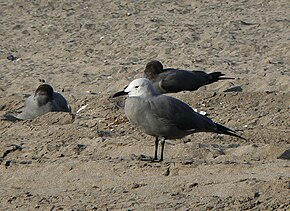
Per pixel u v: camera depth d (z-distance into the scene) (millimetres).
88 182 10797
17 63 24281
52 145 13031
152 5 32000
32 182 11102
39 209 9875
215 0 32969
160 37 26219
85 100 18312
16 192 10672
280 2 32156
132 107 11445
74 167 11438
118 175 10984
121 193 10164
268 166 10812
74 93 20047
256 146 12375
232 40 25438
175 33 26812
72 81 21359
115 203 9812
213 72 20656
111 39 26469
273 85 19578
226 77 20625
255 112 16547
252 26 27812
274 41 25312
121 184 10531
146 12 30703
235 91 19078
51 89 16672
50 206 9891
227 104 17406
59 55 25078
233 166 10820
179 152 12297
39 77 22016
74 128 14391
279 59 22969
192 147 12383
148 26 28031
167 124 11352
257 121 15773
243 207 9211
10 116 16219
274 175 10211
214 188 9914
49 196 10344
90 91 20406
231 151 12344
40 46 26359
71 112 17328
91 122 15164
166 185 10234
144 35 26875
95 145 12938
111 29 28094
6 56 24969
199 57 23641
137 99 11453
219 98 17703
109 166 11281
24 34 28047
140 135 13805
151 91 11562
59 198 10219
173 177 10578
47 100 16531
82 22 29312
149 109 11328
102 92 20203
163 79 18953
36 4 32312
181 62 23094
